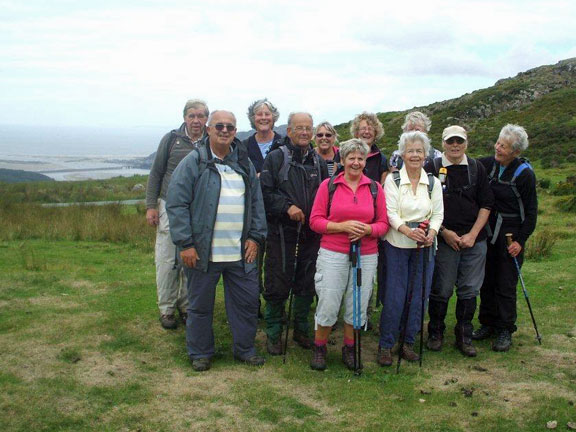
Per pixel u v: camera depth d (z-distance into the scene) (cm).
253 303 473
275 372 460
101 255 996
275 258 496
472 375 455
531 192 499
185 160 452
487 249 532
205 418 379
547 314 609
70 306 612
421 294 476
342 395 416
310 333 559
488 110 5369
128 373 447
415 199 461
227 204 454
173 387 425
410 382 440
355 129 568
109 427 364
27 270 801
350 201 447
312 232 497
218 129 445
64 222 1269
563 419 378
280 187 496
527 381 442
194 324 462
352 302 462
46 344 498
